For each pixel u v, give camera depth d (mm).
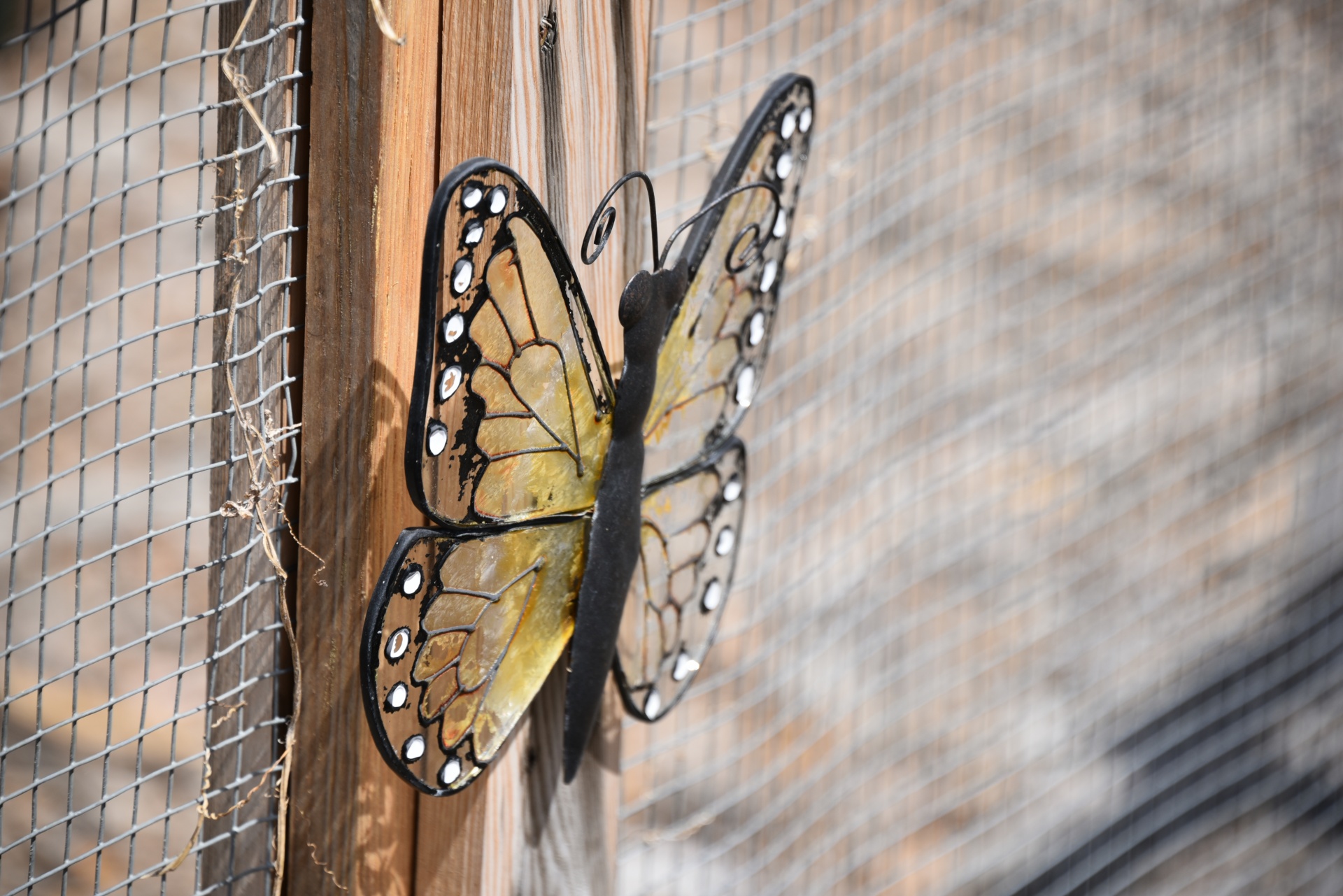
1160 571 3629
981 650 3297
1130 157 3820
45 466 3354
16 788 2492
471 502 1778
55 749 2594
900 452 3516
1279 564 3643
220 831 1872
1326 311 3791
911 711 2863
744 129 1831
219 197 1813
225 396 1826
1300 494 3779
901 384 2904
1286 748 3314
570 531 1821
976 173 2623
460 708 1803
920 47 3582
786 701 2961
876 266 2615
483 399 1768
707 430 1885
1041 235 3957
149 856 2416
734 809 2697
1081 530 3600
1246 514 3820
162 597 3051
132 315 3756
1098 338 3910
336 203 1811
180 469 3449
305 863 1868
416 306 1824
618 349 1882
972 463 3600
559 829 1919
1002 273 3863
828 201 3209
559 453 1805
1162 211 3828
